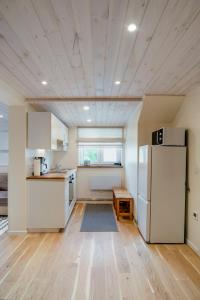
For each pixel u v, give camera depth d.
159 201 3.30
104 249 3.05
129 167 5.23
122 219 4.49
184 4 1.32
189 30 1.60
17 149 3.60
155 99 3.46
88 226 4.04
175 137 3.32
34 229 3.69
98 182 6.11
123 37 1.69
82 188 6.20
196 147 3.04
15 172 3.62
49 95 3.40
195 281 2.30
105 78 2.63
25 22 1.51
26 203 3.66
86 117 5.10
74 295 2.04
